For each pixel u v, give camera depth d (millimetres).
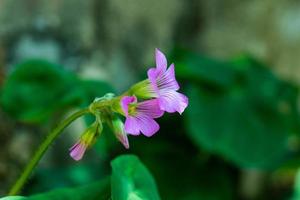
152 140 484
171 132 490
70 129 490
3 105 413
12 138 458
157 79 242
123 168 269
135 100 241
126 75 534
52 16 493
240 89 486
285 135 478
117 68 528
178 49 494
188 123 465
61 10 496
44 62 420
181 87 491
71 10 501
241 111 478
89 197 272
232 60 522
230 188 484
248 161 460
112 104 247
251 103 483
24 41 484
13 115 414
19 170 459
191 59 485
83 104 407
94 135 251
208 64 486
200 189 473
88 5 508
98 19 516
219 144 461
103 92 419
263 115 481
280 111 487
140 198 263
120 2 527
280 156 482
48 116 424
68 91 414
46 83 417
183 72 478
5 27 479
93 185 275
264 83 495
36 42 488
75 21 503
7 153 456
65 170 451
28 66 416
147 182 270
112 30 524
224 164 494
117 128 249
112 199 256
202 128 464
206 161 489
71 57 502
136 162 274
